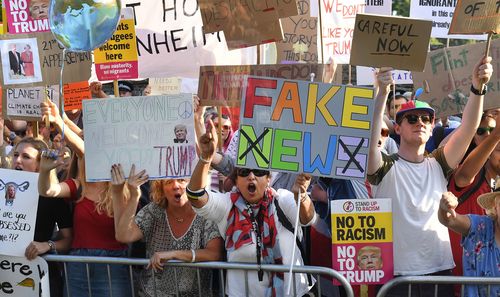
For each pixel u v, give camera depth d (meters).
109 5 5.78
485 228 5.27
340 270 5.33
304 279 5.53
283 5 6.25
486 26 5.56
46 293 5.94
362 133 5.30
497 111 6.10
